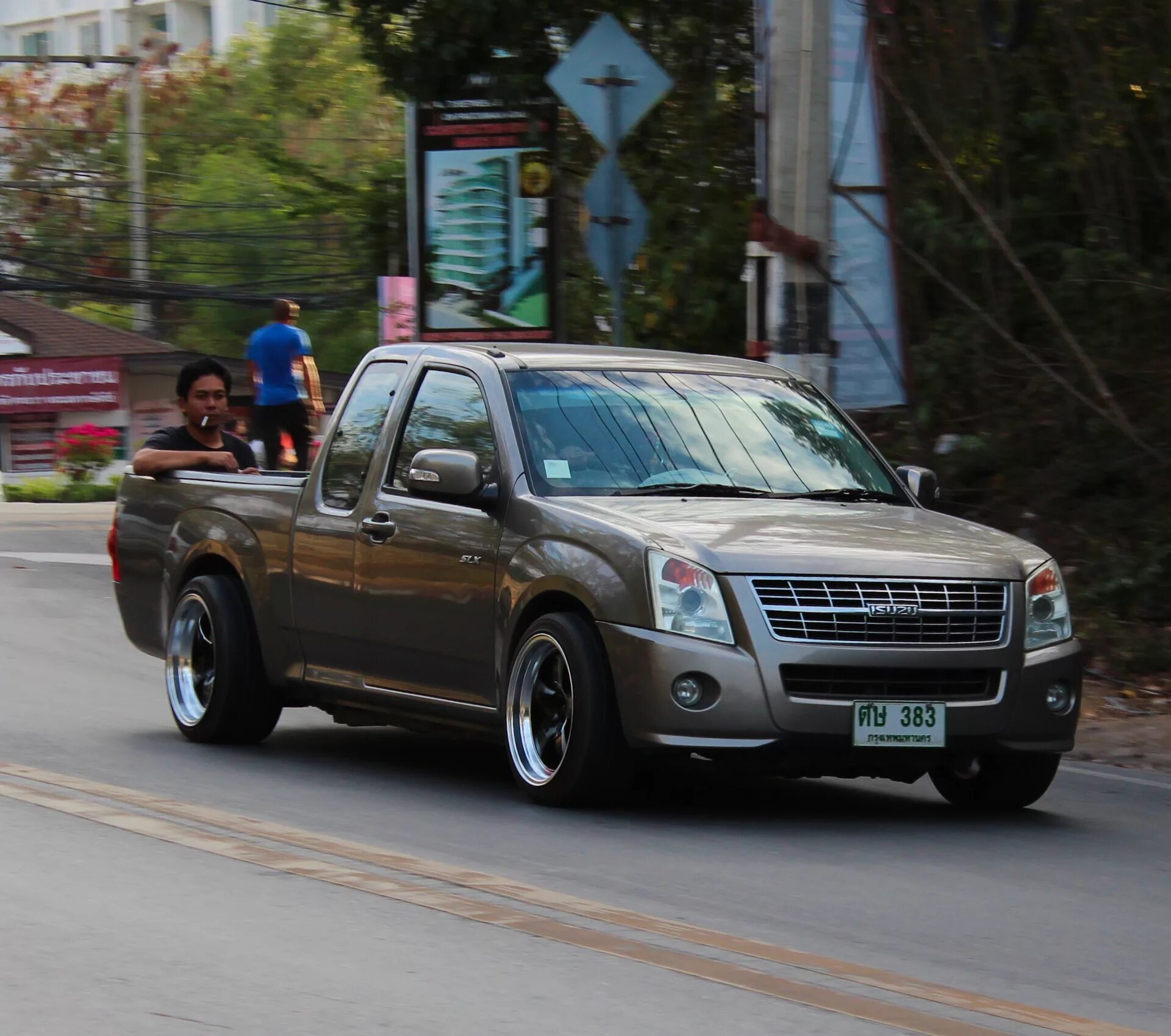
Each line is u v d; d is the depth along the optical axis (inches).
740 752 1069.1
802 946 816.3
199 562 1435.8
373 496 1283.2
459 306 2874.0
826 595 1083.9
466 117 2829.7
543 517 1149.1
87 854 957.8
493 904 869.2
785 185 1811.0
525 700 1151.6
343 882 909.2
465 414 1250.6
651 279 2667.3
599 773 1103.6
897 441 2285.9
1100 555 2018.9
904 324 1966.0
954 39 2308.1
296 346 3002.0
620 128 1887.3
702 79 2667.3
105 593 2416.3
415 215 2878.9
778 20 1806.1
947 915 892.0
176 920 824.3
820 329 1820.9
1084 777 1373.0
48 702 1573.6
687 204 2672.2
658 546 1087.0
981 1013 715.4
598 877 944.9
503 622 1159.6
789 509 1179.3
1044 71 2357.3
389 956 768.3
